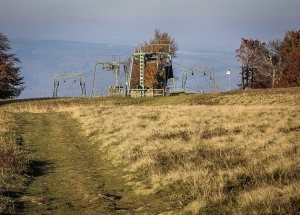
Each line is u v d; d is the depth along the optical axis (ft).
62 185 61.82
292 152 68.80
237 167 60.39
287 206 41.88
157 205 49.75
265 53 396.98
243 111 136.36
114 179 65.31
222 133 96.07
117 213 47.29
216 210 44.37
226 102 225.35
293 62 353.31
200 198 47.47
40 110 184.96
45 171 71.72
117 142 93.40
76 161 81.10
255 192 46.34
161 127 108.88
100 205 50.39
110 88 352.69
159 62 373.61
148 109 167.12
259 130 95.86
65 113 169.78
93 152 90.99
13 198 52.21
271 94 235.20
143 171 66.54
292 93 232.32
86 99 279.28
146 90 326.65
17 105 239.91
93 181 63.72
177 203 49.14
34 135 112.78
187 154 73.15
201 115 132.57
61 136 112.57
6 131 113.09
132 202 52.44
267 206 42.39
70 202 52.24
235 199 46.96
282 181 52.39
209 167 62.85
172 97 280.72
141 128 110.52
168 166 66.18
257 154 68.64
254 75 394.73
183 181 55.88
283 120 106.93
